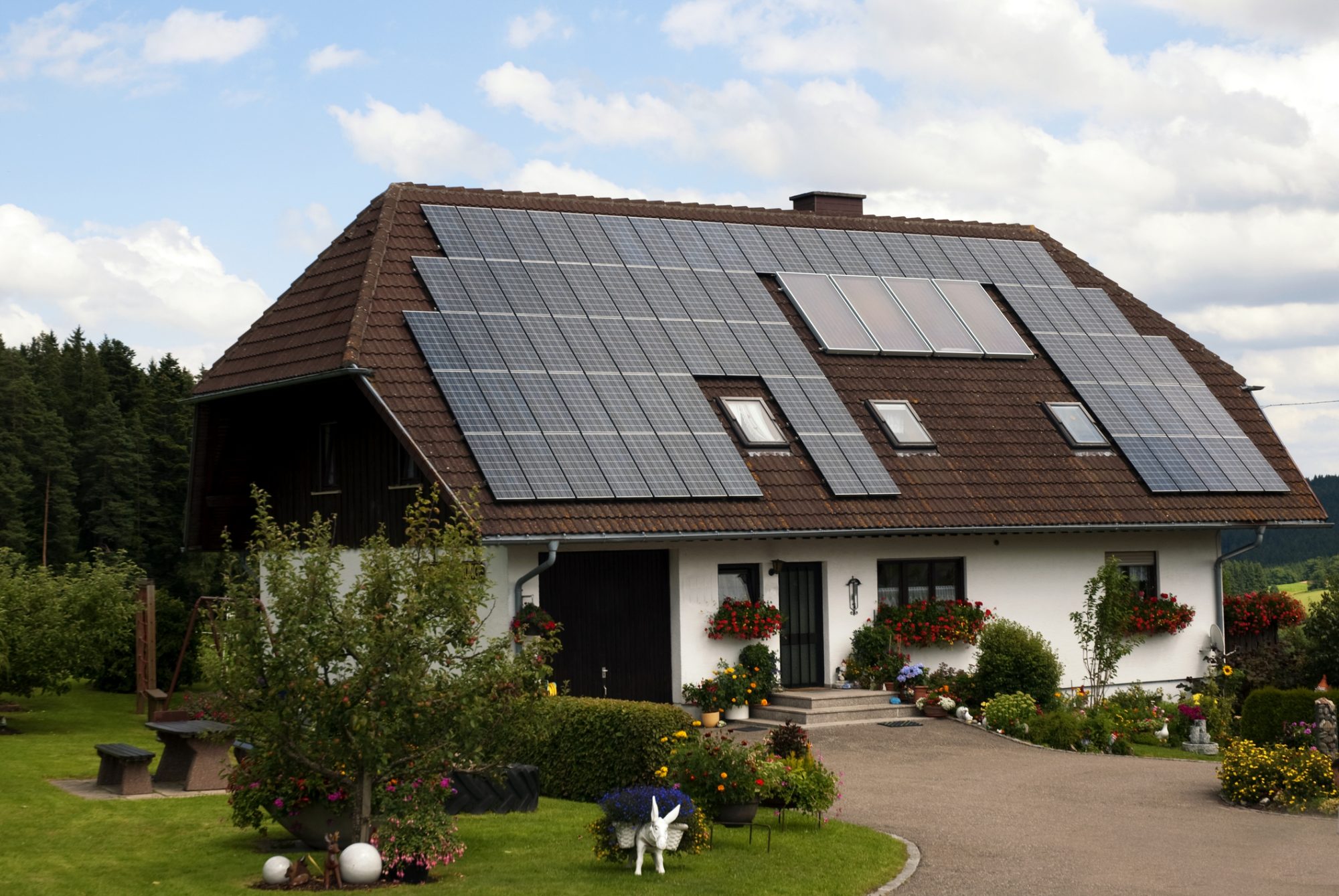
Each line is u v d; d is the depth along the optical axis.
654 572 23.61
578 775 16.97
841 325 27.70
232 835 14.53
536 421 22.52
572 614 22.78
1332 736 18.88
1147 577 28.50
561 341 24.30
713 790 14.68
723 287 27.41
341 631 12.72
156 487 64.88
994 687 24.20
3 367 69.12
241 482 27.88
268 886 12.31
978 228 33.22
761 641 24.08
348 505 24.77
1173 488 27.17
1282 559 57.81
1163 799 17.67
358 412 24.52
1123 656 26.66
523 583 21.80
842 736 22.36
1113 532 27.66
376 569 12.90
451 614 12.95
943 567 26.27
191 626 26.69
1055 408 28.22
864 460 24.88
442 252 25.55
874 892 12.71
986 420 27.27
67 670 24.42
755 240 29.28
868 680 24.80
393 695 12.49
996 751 21.44
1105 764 20.52
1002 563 26.58
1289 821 16.31
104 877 12.52
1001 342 29.19
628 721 16.55
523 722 13.39
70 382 77.94
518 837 14.59
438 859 12.77
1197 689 27.81
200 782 17.25
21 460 63.16
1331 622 25.39
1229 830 15.77
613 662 23.09
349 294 24.20
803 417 25.16
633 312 25.67
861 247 30.48
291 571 12.96
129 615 25.30
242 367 25.11
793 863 13.40
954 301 29.89
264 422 27.42
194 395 25.73
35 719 25.44
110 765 17.36
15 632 23.61
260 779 13.05
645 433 23.22
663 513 22.20
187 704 14.04
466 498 20.94
